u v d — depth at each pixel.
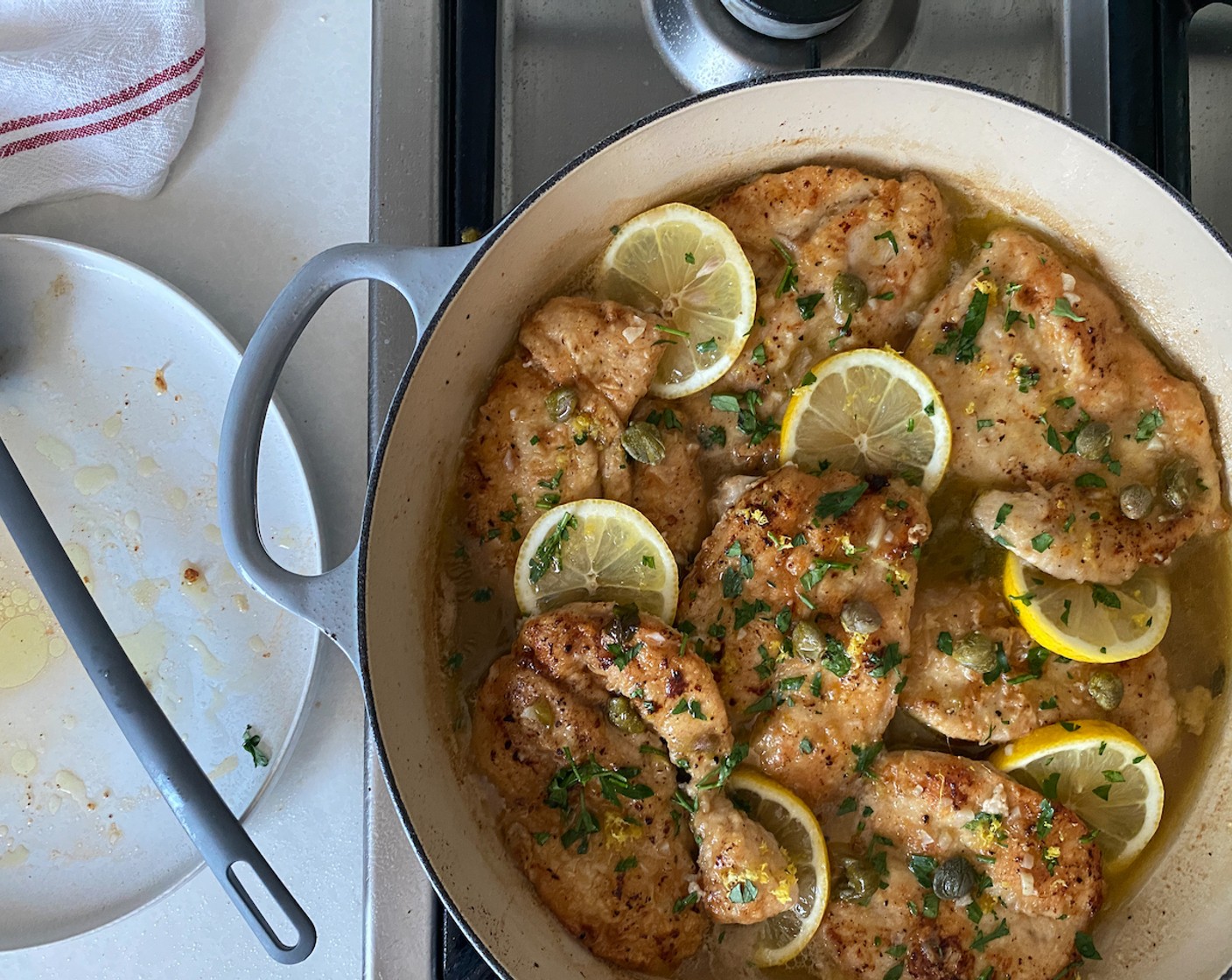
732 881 0.39
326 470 0.45
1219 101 0.45
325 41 0.46
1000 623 0.42
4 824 0.43
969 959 0.40
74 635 0.36
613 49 0.44
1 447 0.37
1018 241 0.42
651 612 0.40
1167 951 0.41
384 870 0.41
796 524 0.40
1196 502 0.42
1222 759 0.42
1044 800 0.40
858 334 0.42
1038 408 0.42
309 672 0.43
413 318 0.43
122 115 0.44
